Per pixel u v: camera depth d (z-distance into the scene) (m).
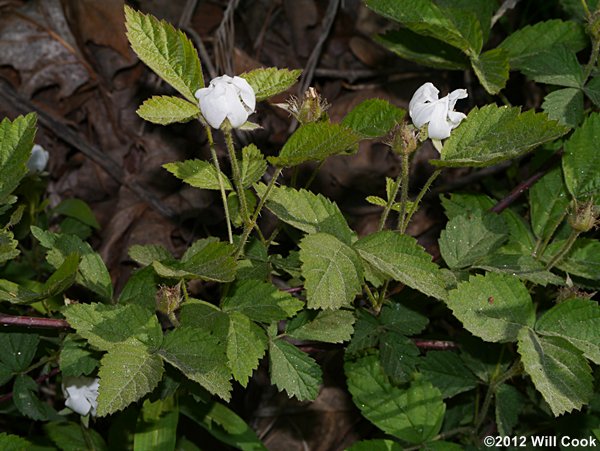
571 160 0.41
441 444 0.40
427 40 0.46
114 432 0.43
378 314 0.39
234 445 0.42
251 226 0.34
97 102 0.59
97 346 0.32
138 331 0.33
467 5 0.48
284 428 0.52
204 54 0.57
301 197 0.35
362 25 0.63
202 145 0.58
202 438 0.50
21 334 0.39
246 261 0.37
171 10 0.61
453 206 0.43
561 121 0.42
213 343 0.33
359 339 0.38
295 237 0.39
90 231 0.54
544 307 0.44
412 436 0.40
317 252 0.32
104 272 0.37
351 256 0.32
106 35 0.59
